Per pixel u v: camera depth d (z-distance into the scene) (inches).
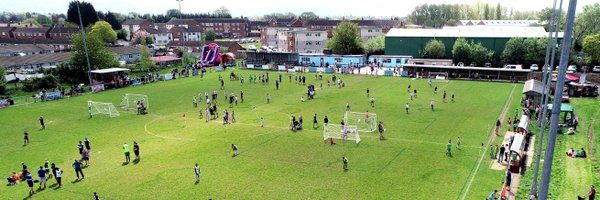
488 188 1245.1
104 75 3447.3
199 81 3604.8
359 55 4547.2
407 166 1445.6
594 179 1262.3
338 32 5027.1
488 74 3427.7
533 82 2409.0
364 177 1358.3
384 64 4439.0
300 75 3846.0
